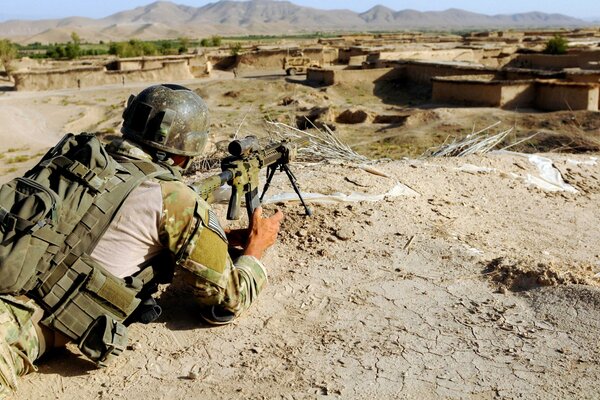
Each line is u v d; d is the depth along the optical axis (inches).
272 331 151.4
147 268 128.0
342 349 144.9
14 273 111.3
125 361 136.3
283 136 321.4
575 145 937.5
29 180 116.3
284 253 195.3
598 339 147.9
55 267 118.4
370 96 1676.9
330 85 1763.0
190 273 131.2
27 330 117.3
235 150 162.2
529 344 147.7
